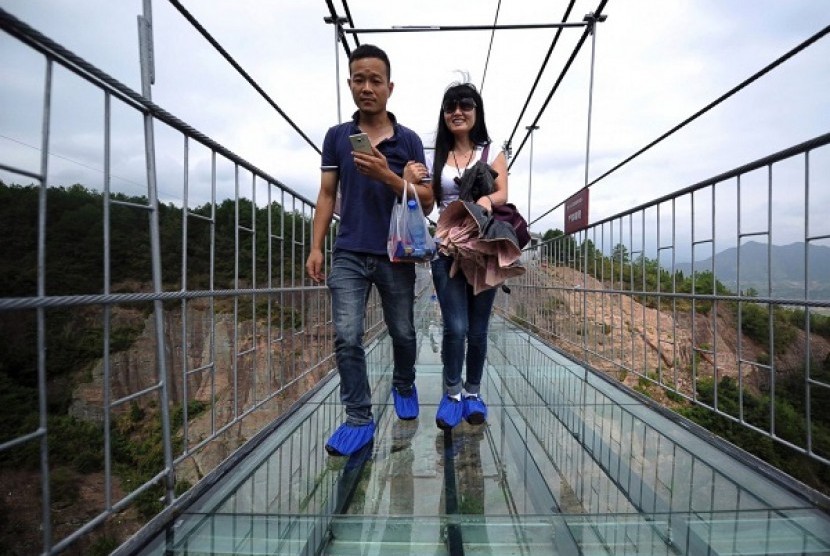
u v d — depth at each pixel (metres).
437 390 3.14
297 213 3.00
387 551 1.35
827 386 1.58
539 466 1.93
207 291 1.79
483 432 2.31
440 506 1.59
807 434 1.69
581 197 4.45
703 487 1.73
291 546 1.37
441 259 2.34
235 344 2.03
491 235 2.13
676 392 2.58
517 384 3.35
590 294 4.27
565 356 4.48
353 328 2.10
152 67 1.60
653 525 1.46
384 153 2.18
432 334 5.80
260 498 1.65
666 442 2.20
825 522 1.47
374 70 2.10
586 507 1.58
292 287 2.77
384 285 2.21
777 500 1.61
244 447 2.08
